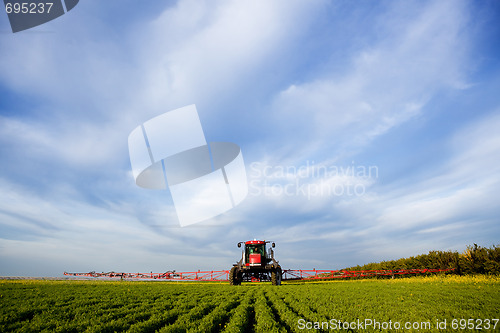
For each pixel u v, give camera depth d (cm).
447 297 1095
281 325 698
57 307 917
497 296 1123
